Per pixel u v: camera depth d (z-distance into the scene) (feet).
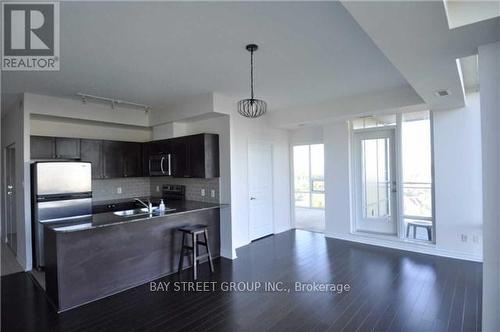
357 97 14.66
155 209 13.14
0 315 9.05
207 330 8.27
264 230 18.93
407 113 15.56
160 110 16.67
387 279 11.65
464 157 13.66
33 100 13.15
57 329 8.41
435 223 14.60
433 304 9.55
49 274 10.28
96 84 11.93
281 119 18.25
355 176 17.89
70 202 13.91
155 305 9.80
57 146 14.87
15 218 16.51
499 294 6.64
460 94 11.36
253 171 18.16
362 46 8.65
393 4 5.19
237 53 9.04
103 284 10.54
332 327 8.33
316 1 6.28
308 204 29.96
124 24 7.12
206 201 15.83
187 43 8.27
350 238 17.61
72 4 6.23
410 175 15.94
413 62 7.99
